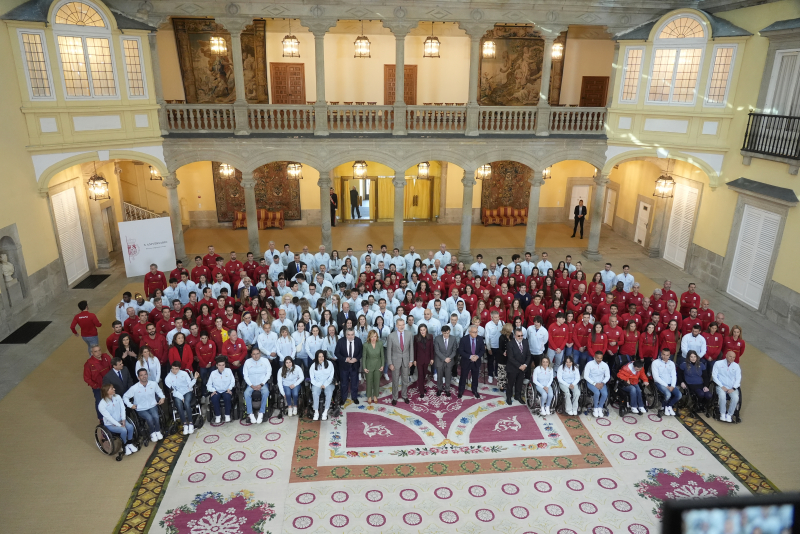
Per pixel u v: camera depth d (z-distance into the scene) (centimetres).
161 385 1107
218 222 2389
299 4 1714
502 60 2283
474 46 1806
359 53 2019
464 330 1283
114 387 977
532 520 858
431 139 1878
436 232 2370
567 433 1072
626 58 1839
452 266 1547
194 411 1070
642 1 1778
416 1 1730
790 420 1121
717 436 1067
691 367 1130
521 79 2316
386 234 2330
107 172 2017
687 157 1800
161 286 1473
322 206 1920
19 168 1485
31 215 1542
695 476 958
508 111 1903
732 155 1709
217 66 2155
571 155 1941
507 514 869
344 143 1856
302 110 2038
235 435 1055
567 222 2566
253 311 1268
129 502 881
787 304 1502
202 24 2094
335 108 1842
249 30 2127
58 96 1548
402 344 1138
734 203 1703
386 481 938
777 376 1284
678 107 1780
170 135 1803
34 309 1549
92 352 1012
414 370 1266
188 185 2336
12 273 1456
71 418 1096
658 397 1136
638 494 915
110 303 1634
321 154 1864
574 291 1475
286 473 953
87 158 1648
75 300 1655
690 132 1777
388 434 1064
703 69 1706
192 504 880
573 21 1803
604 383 1106
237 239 2231
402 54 1800
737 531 135
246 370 1065
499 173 2466
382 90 2283
